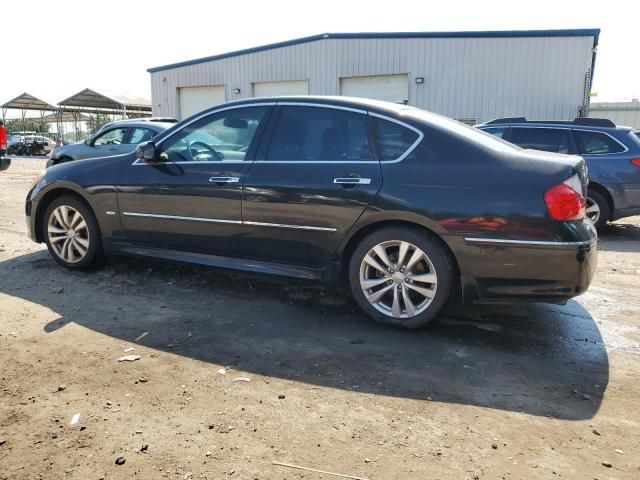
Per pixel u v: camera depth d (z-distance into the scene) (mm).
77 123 46375
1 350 3305
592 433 2572
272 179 4035
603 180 7805
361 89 20000
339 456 2336
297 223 3967
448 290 3631
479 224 3449
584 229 3430
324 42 20188
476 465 2293
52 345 3400
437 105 18938
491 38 18047
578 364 3361
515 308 4371
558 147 8133
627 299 4734
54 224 5090
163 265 5277
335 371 3158
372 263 3822
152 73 24125
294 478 2186
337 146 3953
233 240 4266
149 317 3938
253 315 4039
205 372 3094
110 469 2215
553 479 2215
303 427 2555
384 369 3201
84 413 2623
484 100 18391
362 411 2715
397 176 3674
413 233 3654
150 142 4648
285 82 21266
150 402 2742
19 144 35406
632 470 2291
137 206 4621
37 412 2623
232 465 2258
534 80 17828
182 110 23812
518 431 2570
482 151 3596
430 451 2387
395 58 19219
